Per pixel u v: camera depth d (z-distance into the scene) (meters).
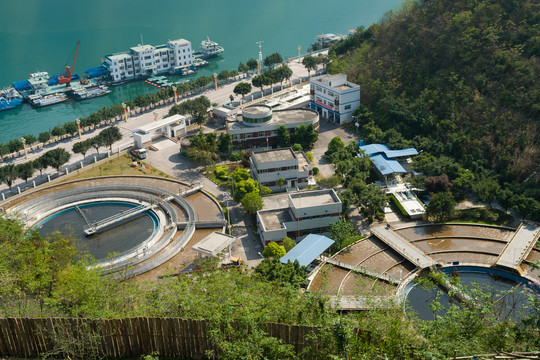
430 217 130.00
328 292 98.44
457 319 52.28
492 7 184.00
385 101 180.75
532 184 133.75
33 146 183.25
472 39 179.50
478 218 129.38
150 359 50.75
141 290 76.62
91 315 63.78
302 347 55.41
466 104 165.12
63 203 143.62
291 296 66.69
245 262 117.62
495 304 59.19
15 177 148.38
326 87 191.25
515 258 107.88
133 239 128.00
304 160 156.75
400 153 154.75
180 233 129.38
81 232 131.38
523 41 173.50
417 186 140.75
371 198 129.50
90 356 58.09
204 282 77.44
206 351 55.34
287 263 104.38
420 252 111.81
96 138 171.00
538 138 145.25
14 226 112.62
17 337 58.19
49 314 69.94
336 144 164.50
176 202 142.75
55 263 94.88
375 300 70.56
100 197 147.25
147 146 178.25
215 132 177.38
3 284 77.56
